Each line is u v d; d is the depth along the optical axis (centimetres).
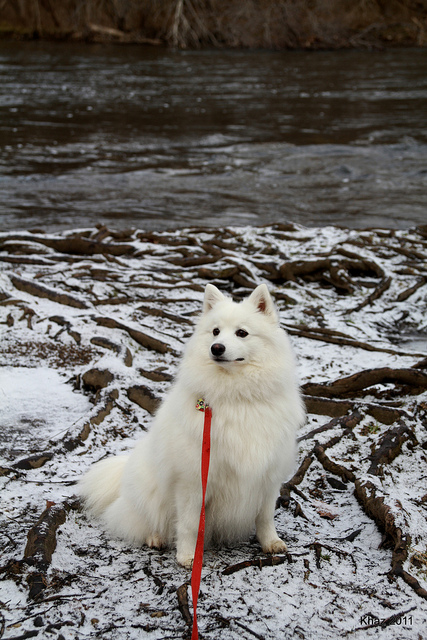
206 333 362
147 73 3453
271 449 340
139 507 369
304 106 2708
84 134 2233
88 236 1101
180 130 2314
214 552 369
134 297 828
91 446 493
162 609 313
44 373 623
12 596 322
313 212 1386
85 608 313
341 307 824
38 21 4494
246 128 2350
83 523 396
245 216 1348
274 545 365
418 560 348
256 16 4378
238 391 340
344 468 452
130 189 1588
